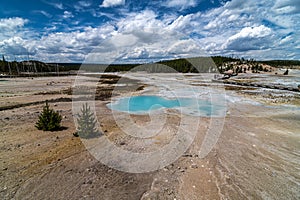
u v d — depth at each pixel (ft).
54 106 59.36
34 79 162.81
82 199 16.80
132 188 18.71
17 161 23.31
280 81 153.17
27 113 49.26
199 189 18.98
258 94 90.68
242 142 32.48
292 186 20.10
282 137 35.37
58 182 19.20
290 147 30.71
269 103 69.56
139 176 21.02
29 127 37.24
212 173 22.16
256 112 55.77
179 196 17.79
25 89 101.65
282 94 90.99
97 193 17.69
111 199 16.96
